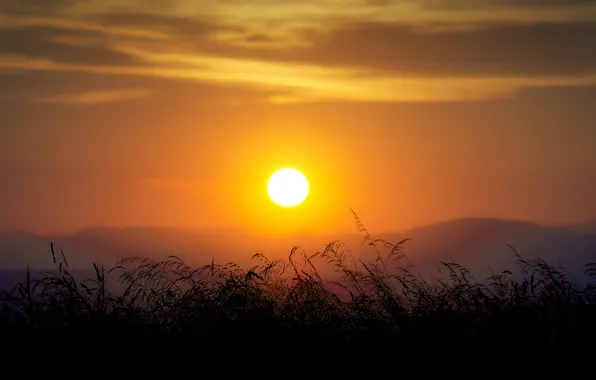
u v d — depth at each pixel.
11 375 19.62
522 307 21.48
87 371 19.84
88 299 21.80
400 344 20.66
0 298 21.52
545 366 20.25
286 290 22.80
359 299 22.00
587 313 21.41
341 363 20.17
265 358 20.12
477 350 20.64
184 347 20.36
